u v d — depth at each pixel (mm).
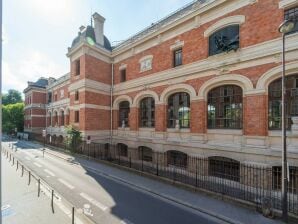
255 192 10578
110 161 18016
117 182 12492
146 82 18359
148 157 18297
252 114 11430
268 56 10922
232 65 12383
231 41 12531
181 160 15438
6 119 51750
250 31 11711
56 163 17859
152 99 18359
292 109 10312
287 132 10266
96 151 20672
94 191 10844
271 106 11000
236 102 12438
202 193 10430
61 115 34906
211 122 13602
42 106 42438
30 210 8438
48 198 9773
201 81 14016
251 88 11508
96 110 21328
